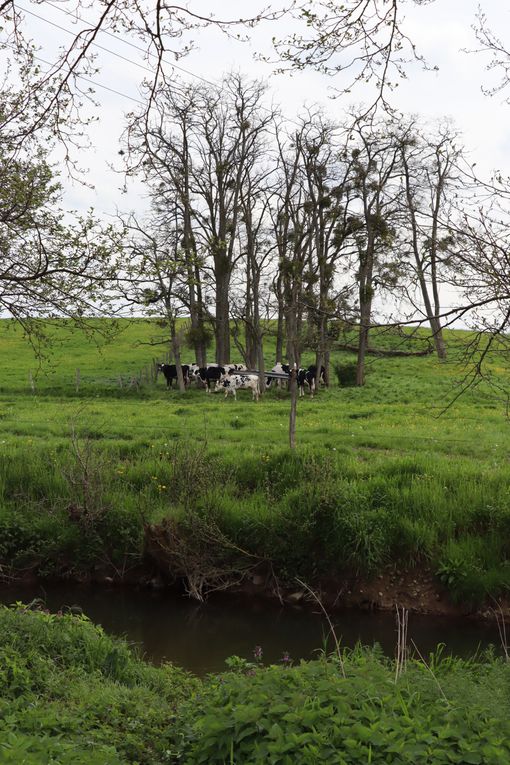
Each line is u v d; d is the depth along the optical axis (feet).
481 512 53.93
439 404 117.70
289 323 69.46
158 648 44.19
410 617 49.78
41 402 124.88
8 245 32.73
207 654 43.19
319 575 52.80
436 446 78.79
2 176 31.01
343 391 141.49
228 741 17.71
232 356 200.95
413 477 60.03
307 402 122.93
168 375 152.87
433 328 24.90
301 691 19.57
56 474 63.00
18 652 28.58
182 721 22.41
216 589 53.78
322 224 115.96
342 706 18.33
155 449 69.97
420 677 22.31
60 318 34.32
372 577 52.06
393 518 54.03
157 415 104.06
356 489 56.03
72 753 17.12
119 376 154.10
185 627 48.11
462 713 18.63
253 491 60.75
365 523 53.01
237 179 140.36
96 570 56.75
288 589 53.16
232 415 104.06
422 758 16.55
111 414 104.99
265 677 20.62
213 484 59.41
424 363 173.27
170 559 54.54
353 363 155.84
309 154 117.29
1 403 120.98
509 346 23.15
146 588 55.16
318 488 55.67
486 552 51.37
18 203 31.45
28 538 57.47
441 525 53.42
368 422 96.73
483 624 48.70
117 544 56.85
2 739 16.98
